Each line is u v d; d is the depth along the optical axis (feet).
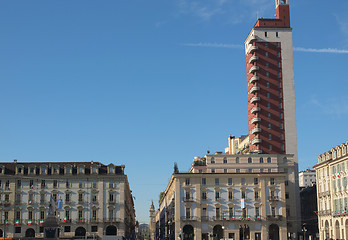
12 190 459.32
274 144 540.93
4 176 460.14
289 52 568.41
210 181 462.19
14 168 469.16
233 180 464.24
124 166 482.28
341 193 376.07
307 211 540.11
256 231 452.76
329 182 406.41
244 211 458.09
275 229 461.37
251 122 558.56
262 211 458.50
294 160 536.83
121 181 473.67
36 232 453.58
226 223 452.76
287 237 477.77
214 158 499.51
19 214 457.27
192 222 449.89
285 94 556.92
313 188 530.27
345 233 364.17
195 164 540.52
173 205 511.81
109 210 465.88
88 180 469.98
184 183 458.50
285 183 501.56
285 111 552.41
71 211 461.78
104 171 478.59
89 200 465.88
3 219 453.58
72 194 465.47
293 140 545.03
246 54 602.03
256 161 501.97
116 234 462.60
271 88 557.33
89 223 460.14
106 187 471.21
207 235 449.48
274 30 571.28
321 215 422.82
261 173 465.88
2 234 451.53
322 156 429.38
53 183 466.29
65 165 471.21
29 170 468.34
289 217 491.31
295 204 505.25
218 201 458.09
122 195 471.21
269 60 563.89
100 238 457.27
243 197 460.96
